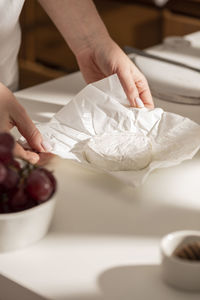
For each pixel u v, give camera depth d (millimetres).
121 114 1132
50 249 860
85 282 808
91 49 1315
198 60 1566
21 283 804
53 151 1049
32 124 1040
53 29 3229
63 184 998
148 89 1252
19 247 857
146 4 2955
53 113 1257
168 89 1356
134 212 939
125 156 1021
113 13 3121
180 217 932
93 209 942
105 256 850
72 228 900
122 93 1179
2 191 827
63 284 804
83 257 848
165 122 1127
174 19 2855
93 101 1138
